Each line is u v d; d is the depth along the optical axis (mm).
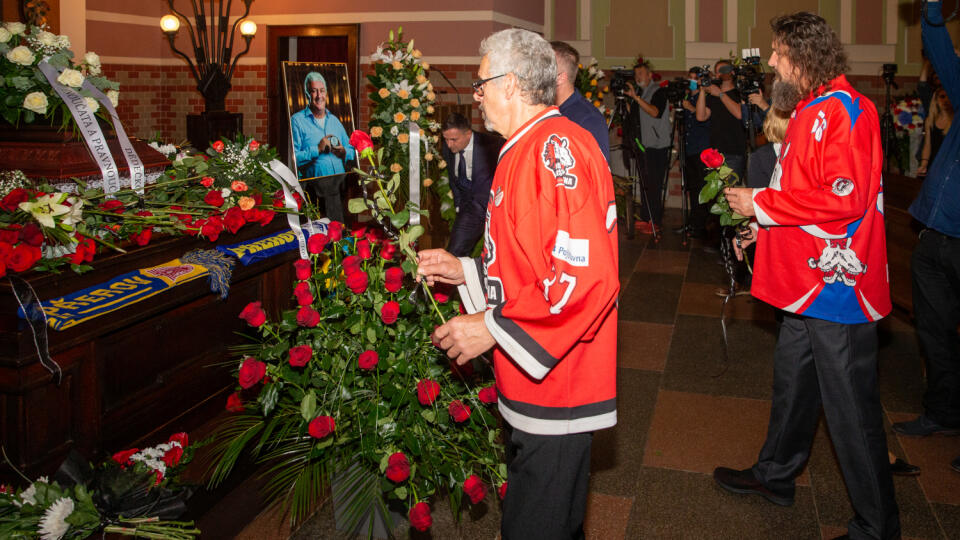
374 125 5375
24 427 2520
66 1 7434
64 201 2678
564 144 1830
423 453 2469
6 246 2426
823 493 3195
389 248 2723
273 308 3885
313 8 9156
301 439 2670
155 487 2518
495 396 2484
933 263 3484
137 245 3059
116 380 2887
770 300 2752
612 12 10117
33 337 2486
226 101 9531
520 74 1902
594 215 1789
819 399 2994
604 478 3334
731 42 9836
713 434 3744
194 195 3535
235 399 2762
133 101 9258
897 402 4105
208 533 2820
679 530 2938
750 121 4918
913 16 9242
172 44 8648
